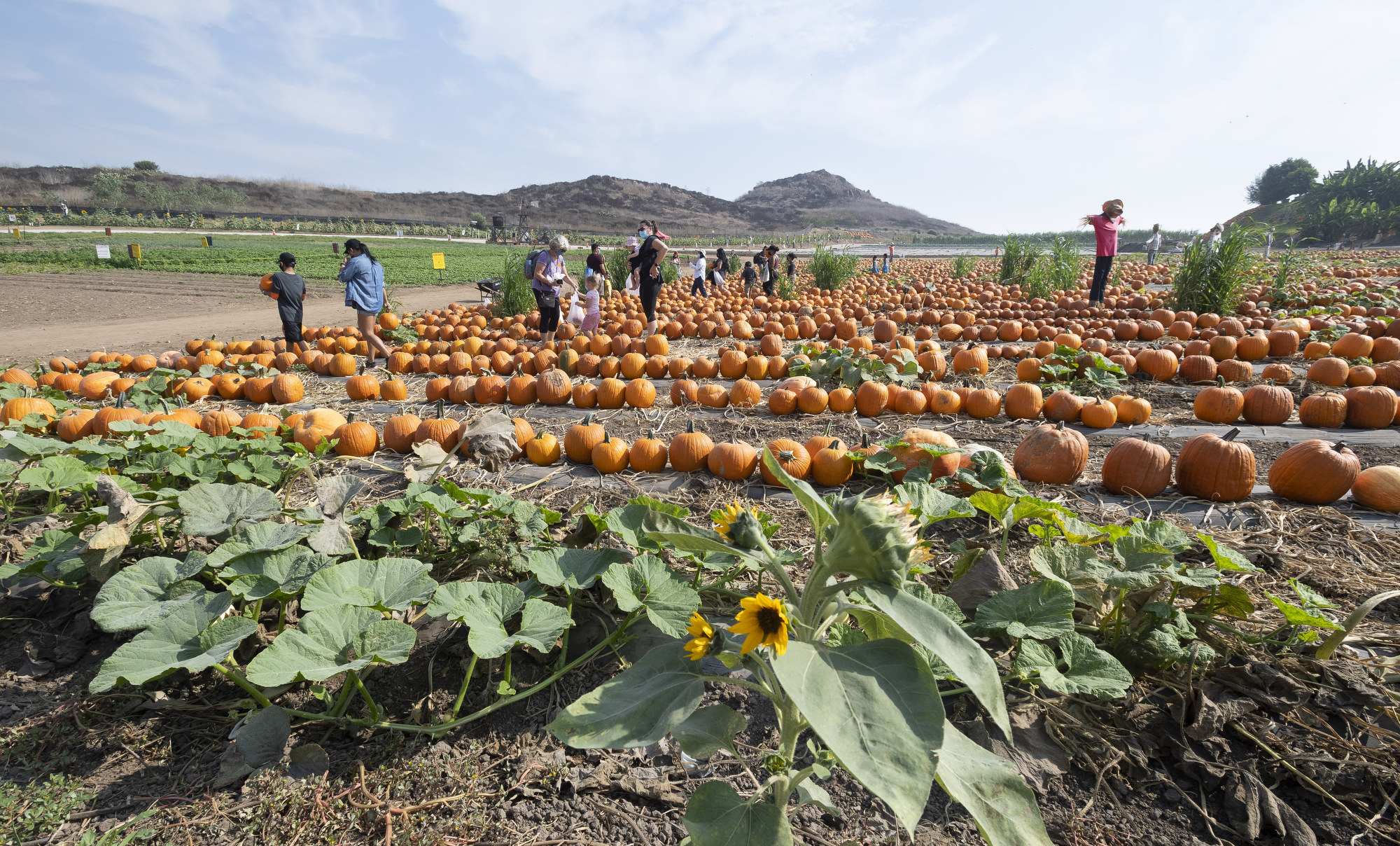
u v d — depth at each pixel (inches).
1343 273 832.9
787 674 54.3
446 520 140.3
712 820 62.0
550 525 159.2
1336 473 168.7
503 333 487.5
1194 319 450.0
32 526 158.9
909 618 55.6
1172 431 241.8
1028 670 96.7
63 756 97.2
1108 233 526.6
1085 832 84.7
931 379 319.0
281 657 92.4
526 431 224.4
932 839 84.7
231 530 129.1
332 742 100.0
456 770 94.5
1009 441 233.6
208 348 397.7
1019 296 677.9
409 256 1683.1
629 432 252.8
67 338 516.1
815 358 321.4
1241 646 109.8
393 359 370.0
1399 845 82.1
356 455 221.0
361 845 84.0
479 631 99.4
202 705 106.8
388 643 96.2
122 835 84.7
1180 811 87.9
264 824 86.4
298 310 409.1
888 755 48.4
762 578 133.6
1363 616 100.9
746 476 198.5
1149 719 98.9
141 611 104.0
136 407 263.9
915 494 131.3
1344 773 89.1
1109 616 111.1
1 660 117.1
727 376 346.3
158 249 1418.6
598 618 121.4
